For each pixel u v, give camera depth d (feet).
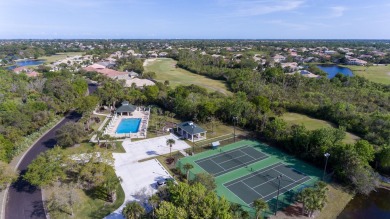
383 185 155.63
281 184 153.69
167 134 229.04
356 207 136.56
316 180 156.97
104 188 140.36
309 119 263.49
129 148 199.52
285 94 332.19
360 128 224.94
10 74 407.44
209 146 206.80
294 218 124.47
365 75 503.61
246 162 181.37
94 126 244.22
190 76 501.97
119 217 121.90
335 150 163.94
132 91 322.75
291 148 194.49
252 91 345.31
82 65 617.62
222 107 260.62
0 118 205.36
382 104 299.99
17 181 152.66
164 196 121.70
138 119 269.85
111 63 632.38
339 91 342.03
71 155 161.68
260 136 226.38
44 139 216.13
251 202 136.05
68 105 279.90
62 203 123.13
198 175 139.03
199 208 100.83
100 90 307.58
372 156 161.79
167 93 312.71
